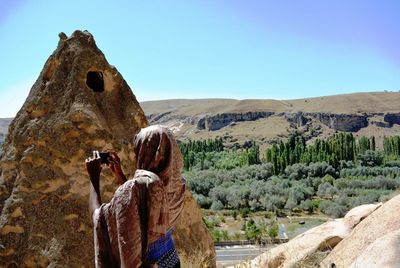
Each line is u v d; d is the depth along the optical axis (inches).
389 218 253.3
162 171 126.5
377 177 3442.4
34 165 279.3
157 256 122.4
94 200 129.7
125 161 294.2
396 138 4869.6
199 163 4468.5
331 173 3725.4
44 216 268.2
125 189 118.8
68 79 304.7
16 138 290.5
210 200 2908.5
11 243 263.4
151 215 119.4
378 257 191.9
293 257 297.7
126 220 117.0
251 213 2696.9
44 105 296.4
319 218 2501.2
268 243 354.6
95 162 134.3
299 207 2790.4
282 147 4471.0
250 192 2908.5
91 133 288.7
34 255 258.1
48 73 313.6
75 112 289.3
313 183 3341.5
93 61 310.0
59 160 281.4
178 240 297.7
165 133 127.9
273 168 3762.3
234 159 4512.8
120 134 305.6
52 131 286.8
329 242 304.0
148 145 127.2
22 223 267.6
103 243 122.6
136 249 116.6
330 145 4387.3
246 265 312.5
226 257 528.4
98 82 321.4
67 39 317.4
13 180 285.4
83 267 258.2
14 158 287.6
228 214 2645.2
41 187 274.8
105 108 309.9
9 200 273.9
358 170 3811.5
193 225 318.0
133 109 319.3
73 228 265.6
